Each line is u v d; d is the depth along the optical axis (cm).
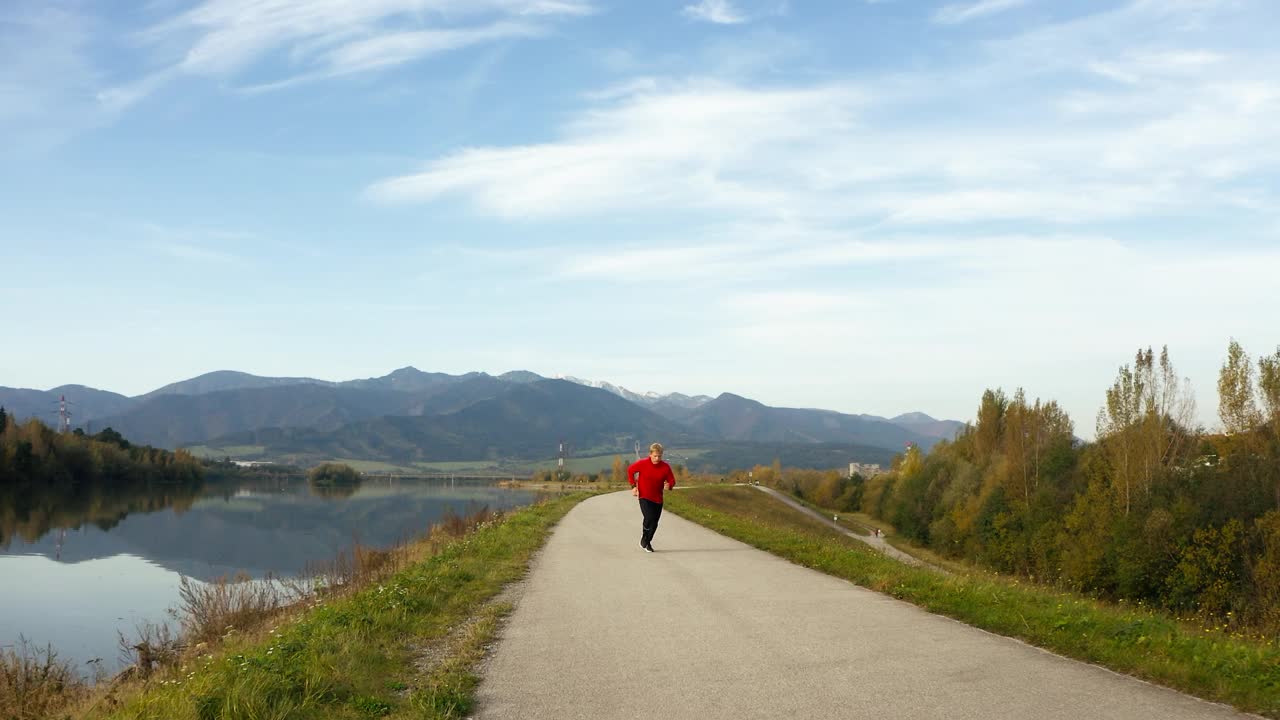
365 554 2169
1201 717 599
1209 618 3219
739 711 625
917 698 651
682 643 861
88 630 2553
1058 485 5000
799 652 812
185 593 2003
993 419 6794
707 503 7250
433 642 908
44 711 1203
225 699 653
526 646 862
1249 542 3300
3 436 10225
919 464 9231
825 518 9450
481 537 2000
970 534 5834
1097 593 3950
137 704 716
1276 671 676
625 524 2544
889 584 1188
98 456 11381
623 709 639
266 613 1709
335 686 712
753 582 1291
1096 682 696
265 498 11331
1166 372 4116
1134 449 4019
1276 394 3781
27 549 4959
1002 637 880
